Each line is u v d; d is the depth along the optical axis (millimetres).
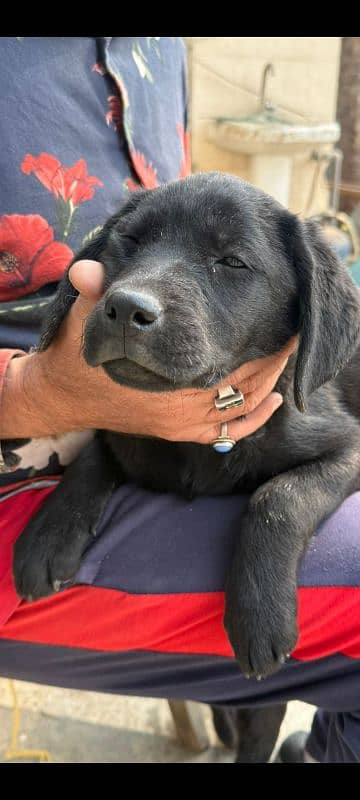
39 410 375
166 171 496
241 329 354
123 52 468
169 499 386
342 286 386
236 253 351
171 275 327
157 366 302
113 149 454
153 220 358
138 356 297
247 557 345
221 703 394
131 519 376
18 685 603
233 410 359
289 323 381
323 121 1477
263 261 360
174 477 389
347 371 469
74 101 433
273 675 359
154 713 581
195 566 354
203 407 353
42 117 415
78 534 371
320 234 392
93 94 443
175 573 354
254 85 1383
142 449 388
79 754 537
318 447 404
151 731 562
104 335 297
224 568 352
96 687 400
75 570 364
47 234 414
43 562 361
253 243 357
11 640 384
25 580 361
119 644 368
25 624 376
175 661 369
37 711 578
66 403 366
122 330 292
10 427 385
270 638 330
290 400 401
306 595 345
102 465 405
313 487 380
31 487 412
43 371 364
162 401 345
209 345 328
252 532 352
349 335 384
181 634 358
